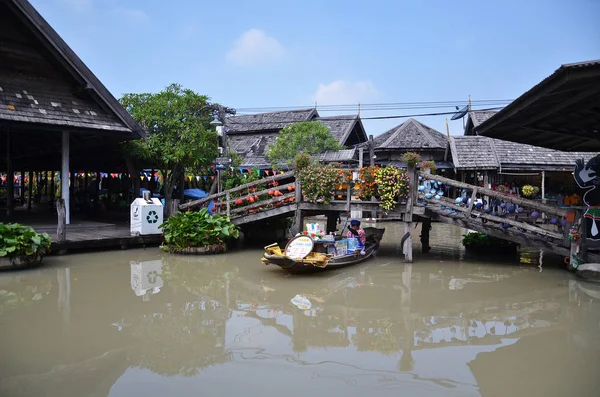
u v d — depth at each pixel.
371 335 5.64
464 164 20.98
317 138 22.06
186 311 6.51
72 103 11.84
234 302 7.04
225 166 16.06
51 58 11.62
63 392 4.04
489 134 11.92
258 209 12.01
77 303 6.81
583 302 7.23
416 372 4.54
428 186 10.41
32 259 9.12
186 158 14.47
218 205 12.41
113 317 6.18
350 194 11.00
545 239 9.66
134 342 5.27
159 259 10.43
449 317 6.42
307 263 8.57
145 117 14.02
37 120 10.73
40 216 15.12
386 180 10.35
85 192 17.80
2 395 3.96
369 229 12.42
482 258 11.31
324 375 4.43
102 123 11.92
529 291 7.91
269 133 28.95
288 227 15.41
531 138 12.66
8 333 5.52
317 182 10.96
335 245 9.70
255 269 9.55
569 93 7.88
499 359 4.90
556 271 9.68
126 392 4.05
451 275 9.22
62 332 5.57
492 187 21.28
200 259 10.58
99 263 9.81
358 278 8.89
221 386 4.17
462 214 10.38
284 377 4.38
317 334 5.63
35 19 10.84
